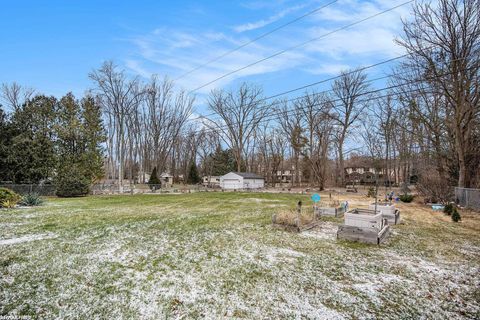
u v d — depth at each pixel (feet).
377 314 10.24
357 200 59.47
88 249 18.39
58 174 68.69
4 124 63.10
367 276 14.06
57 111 74.13
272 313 10.25
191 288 12.37
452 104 48.03
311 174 127.34
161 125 121.80
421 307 10.82
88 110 79.56
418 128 66.33
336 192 87.04
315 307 10.74
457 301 11.38
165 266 15.20
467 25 43.62
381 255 17.69
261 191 92.73
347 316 10.07
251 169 160.56
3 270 14.32
